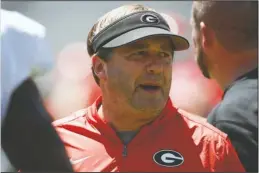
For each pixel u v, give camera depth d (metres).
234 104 5.28
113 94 5.08
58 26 11.66
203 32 5.74
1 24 3.80
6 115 3.72
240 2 5.54
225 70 5.69
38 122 3.79
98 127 5.16
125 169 4.97
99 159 5.02
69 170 3.95
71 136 5.17
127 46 4.92
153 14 5.12
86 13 11.86
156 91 4.95
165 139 5.10
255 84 5.38
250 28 5.53
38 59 3.95
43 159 3.81
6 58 3.74
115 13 5.14
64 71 10.73
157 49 4.94
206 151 5.00
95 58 5.22
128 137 5.18
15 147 3.76
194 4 5.88
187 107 10.21
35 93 3.86
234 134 5.13
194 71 10.74
